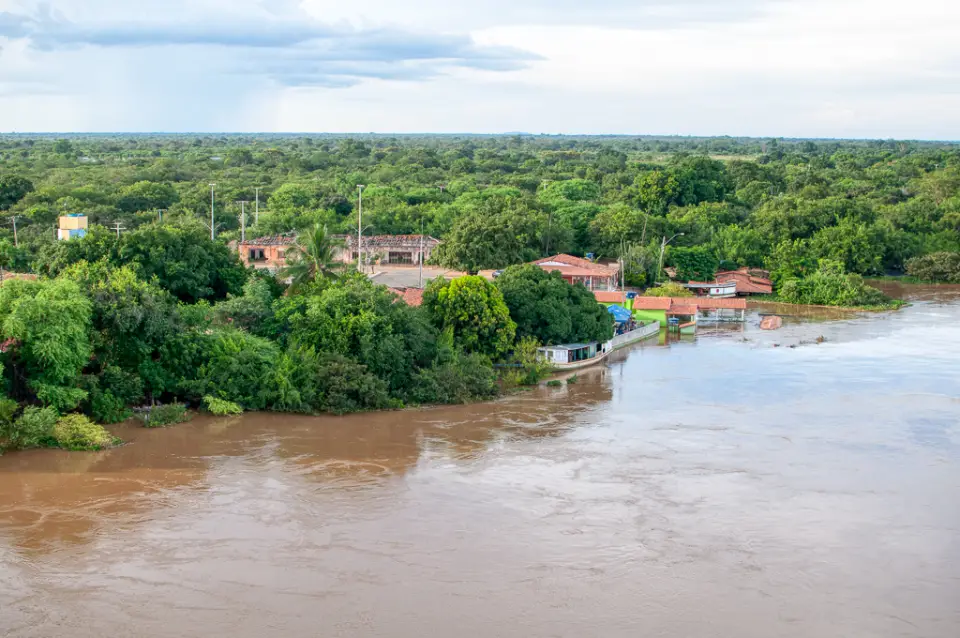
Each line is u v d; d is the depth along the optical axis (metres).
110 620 31.09
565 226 121.12
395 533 38.53
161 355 55.97
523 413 58.34
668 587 34.34
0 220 112.31
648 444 52.00
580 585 34.28
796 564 36.59
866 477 47.03
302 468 46.44
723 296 113.44
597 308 77.00
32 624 30.73
